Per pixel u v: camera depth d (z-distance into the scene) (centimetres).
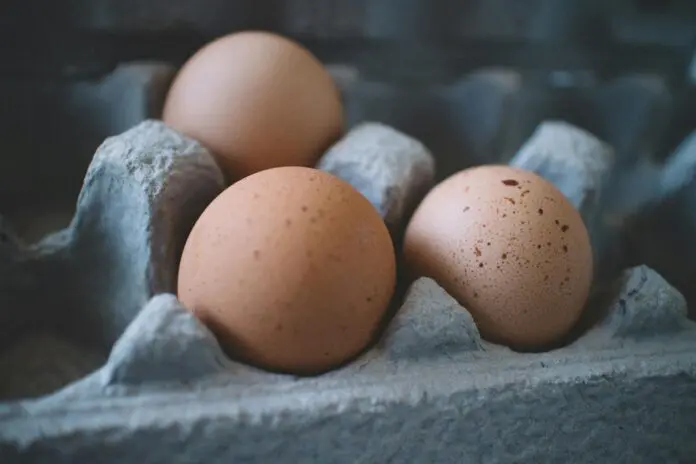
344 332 15
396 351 16
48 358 18
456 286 17
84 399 14
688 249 22
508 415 16
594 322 18
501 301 17
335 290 15
